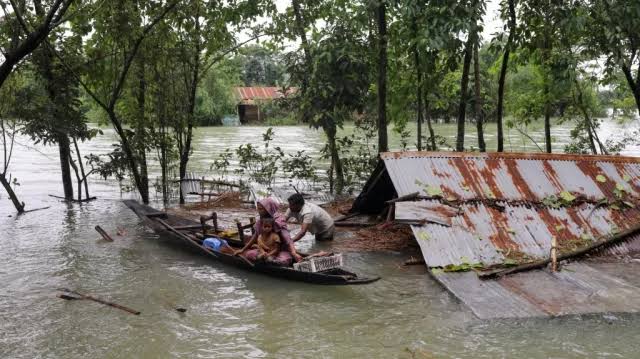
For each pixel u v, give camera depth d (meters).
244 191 14.97
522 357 5.45
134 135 14.36
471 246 8.11
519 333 5.93
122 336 6.07
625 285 7.15
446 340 5.84
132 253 9.42
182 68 14.41
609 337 5.80
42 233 10.92
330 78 13.52
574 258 8.09
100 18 12.35
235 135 38.47
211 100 52.72
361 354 5.58
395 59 14.27
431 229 8.29
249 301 7.10
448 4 10.17
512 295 6.89
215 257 8.75
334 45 13.16
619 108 18.58
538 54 12.41
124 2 12.13
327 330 6.18
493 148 24.44
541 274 7.55
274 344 5.85
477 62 12.99
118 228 11.38
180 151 14.67
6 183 12.92
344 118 14.57
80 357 5.60
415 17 11.56
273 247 8.33
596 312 6.38
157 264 8.77
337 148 15.47
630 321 6.15
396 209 8.76
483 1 10.41
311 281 7.54
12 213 12.98
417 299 7.05
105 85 13.62
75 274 8.26
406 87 14.48
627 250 8.42
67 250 9.62
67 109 13.02
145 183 14.34
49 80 12.79
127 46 13.31
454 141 27.06
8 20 9.70
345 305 6.91
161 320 6.50
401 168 9.28
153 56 13.66
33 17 10.39
